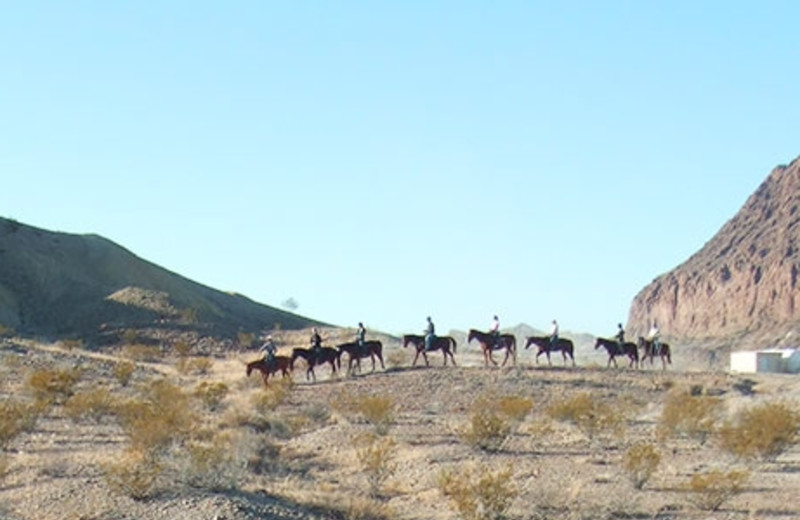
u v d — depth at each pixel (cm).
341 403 4547
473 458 3388
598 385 5628
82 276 12200
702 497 2627
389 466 3184
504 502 2505
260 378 5991
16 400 4794
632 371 6156
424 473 3123
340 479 3045
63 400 4803
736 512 2573
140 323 10062
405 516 2564
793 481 2984
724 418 4347
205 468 2648
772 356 7700
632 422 4484
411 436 3862
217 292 13525
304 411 4531
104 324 10212
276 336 10062
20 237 12362
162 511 2370
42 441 3600
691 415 3888
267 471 3147
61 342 8575
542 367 6119
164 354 8850
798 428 3788
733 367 7850
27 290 11225
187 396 5056
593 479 2970
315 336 5844
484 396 4909
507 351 6175
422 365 6272
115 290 11362
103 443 3594
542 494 2692
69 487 2566
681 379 5922
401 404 4941
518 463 3278
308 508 2562
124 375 5841
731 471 2878
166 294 10988
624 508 2588
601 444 3716
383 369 5953
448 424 4222
